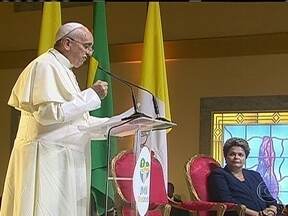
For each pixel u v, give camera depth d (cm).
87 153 408
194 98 817
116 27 864
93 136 404
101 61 529
